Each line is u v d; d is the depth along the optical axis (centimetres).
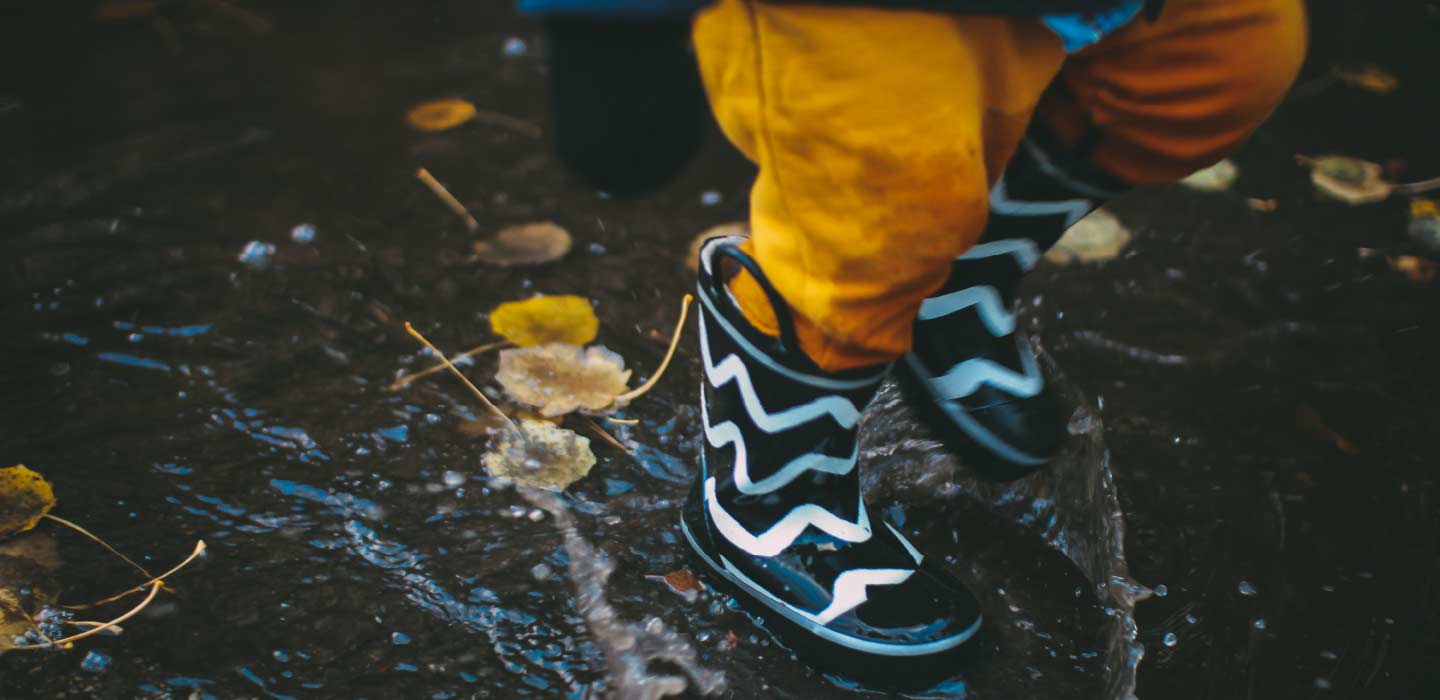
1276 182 156
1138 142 105
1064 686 109
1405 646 113
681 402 129
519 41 171
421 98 161
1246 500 122
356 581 114
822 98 93
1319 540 120
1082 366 133
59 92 158
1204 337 137
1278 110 166
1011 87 98
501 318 132
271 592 113
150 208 144
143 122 154
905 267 97
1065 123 106
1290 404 131
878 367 104
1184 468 125
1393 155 160
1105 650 112
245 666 109
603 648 111
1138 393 131
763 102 95
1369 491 124
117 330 132
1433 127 163
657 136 93
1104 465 121
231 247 141
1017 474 112
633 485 122
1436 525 121
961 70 94
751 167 156
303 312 134
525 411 127
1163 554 118
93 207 144
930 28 92
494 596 113
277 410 126
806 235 97
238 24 171
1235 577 117
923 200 95
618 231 146
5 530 115
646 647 111
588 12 90
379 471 122
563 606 113
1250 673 111
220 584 113
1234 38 100
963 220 96
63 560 114
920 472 122
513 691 108
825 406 106
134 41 166
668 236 145
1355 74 171
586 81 92
